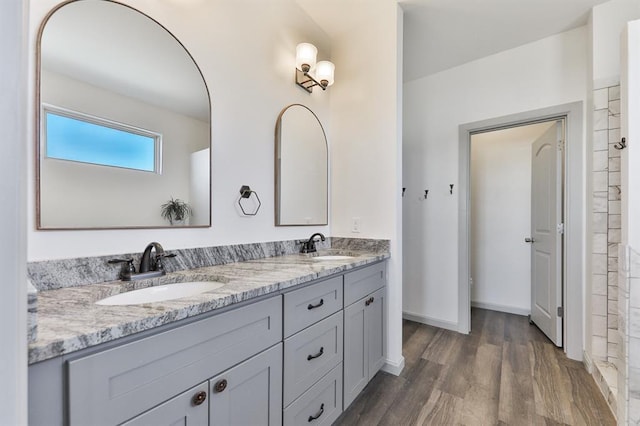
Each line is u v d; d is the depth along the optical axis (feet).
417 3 6.33
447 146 9.01
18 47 1.14
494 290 10.61
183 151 4.35
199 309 2.54
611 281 6.06
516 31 7.22
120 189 3.65
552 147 7.89
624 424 4.33
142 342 2.20
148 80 3.95
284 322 3.57
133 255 3.71
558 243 7.50
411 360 6.79
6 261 1.09
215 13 4.83
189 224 4.40
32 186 2.96
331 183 7.48
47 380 1.76
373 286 5.78
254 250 5.43
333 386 4.50
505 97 8.05
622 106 4.75
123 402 2.09
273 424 3.41
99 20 3.51
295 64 6.50
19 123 1.14
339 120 7.39
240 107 5.24
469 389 5.61
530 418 4.78
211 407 2.71
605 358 6.07
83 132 3.33
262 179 5.68
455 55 8.32
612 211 6.06
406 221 9.74
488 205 10.75
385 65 6.56
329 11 6.64
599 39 6.19
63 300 2.67
